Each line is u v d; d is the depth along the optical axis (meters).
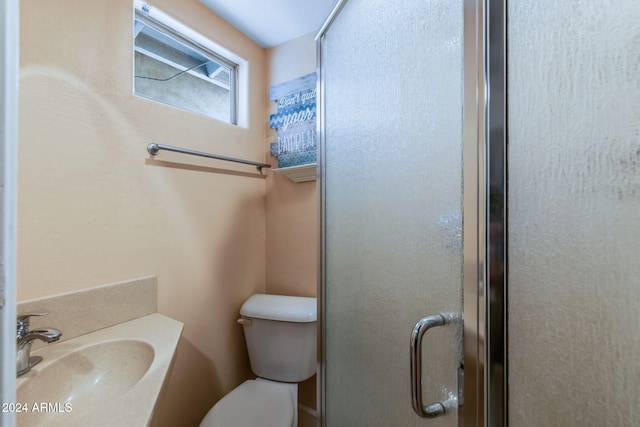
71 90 0.95
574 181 0.36
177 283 1.26
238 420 1.09
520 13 0.42
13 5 0.22
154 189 1.18
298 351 1.37
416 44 0.64
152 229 1.17
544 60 0.39
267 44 1.70
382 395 0.78
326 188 1.08
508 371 0.43
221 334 1.46
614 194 0.32
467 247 0.49
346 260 0.96
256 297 1.55
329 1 1.34
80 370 0.83
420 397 0.55
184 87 1.41
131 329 0.99
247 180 1.61
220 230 1.46
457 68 0.52
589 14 0.35
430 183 0.60
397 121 0.71
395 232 0.73
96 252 1.00
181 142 1.29
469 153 0.48
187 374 1.31
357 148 0.89
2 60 0.21
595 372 0.34
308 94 1.56
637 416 0.31
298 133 1.60
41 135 0.88
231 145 1.52
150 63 1.28
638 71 0.30
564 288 0.37
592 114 0.34
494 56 0.45
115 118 1.06
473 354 0.47
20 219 0.84
